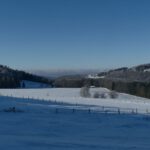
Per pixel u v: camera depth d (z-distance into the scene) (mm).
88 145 32812
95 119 59938
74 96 151625
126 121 57469
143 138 39406
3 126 47625
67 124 51906
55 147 31266
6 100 108375
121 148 31625
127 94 166875
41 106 87000
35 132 42531
